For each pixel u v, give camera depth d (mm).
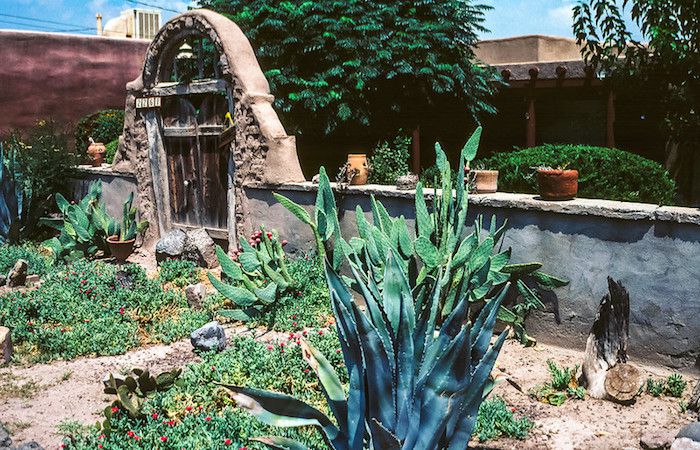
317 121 10891
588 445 5000
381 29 10812
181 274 9594
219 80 9992
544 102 13578
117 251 10562
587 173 7785
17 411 5742
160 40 10781
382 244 6750
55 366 6789
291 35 10789
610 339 5844
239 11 11289
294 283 8047
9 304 7922
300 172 9461
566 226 6727
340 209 8609
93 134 14594
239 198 9844
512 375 6258
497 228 7191
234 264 7840
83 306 8094
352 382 3902
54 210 12859
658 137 11984
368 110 10938
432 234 6852
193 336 7031
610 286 5797
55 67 15445
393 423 3770
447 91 11172
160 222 11391
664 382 5969
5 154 13430
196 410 5387
